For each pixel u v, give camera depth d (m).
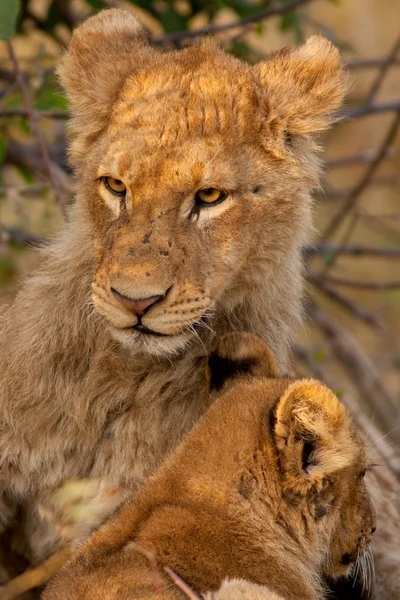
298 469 7.97
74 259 9.31
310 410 7.89
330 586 9.86
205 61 9.41
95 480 9.32
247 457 7.95
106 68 9.45
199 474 7.96
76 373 9.29
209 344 9.24
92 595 7.14
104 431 9.35
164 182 8.66
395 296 18.86
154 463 9.29
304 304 10.82
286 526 8.04
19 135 15.64
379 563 10.32
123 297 8.41
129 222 8.65
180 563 7.55
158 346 8.61
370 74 21.17
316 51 9.55
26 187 12.16
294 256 9.72
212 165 8.73
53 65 12.28
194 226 8.77
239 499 7.88
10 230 13.82
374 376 14.93
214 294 8.87
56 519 9.41
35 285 9.56
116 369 9.20
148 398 9.23
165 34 13.33
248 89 9.19
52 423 9.29
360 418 11.98
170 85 9.12
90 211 9.12
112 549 7.70
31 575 8.95
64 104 11.47
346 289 18.92
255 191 9.05
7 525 9.70
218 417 8.19
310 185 9.51
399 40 14.31
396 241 19.84
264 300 9.42
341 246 15.00
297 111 9.31
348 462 8.12
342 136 20.62
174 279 8.52
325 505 8.27
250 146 9.05
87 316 9.16
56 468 9.37
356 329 18.28
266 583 7.71
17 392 9.25
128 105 9.08
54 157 13.91
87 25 9.83
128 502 8.23
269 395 8.25
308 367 14.23
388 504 10.48
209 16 13.71
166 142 8.73
